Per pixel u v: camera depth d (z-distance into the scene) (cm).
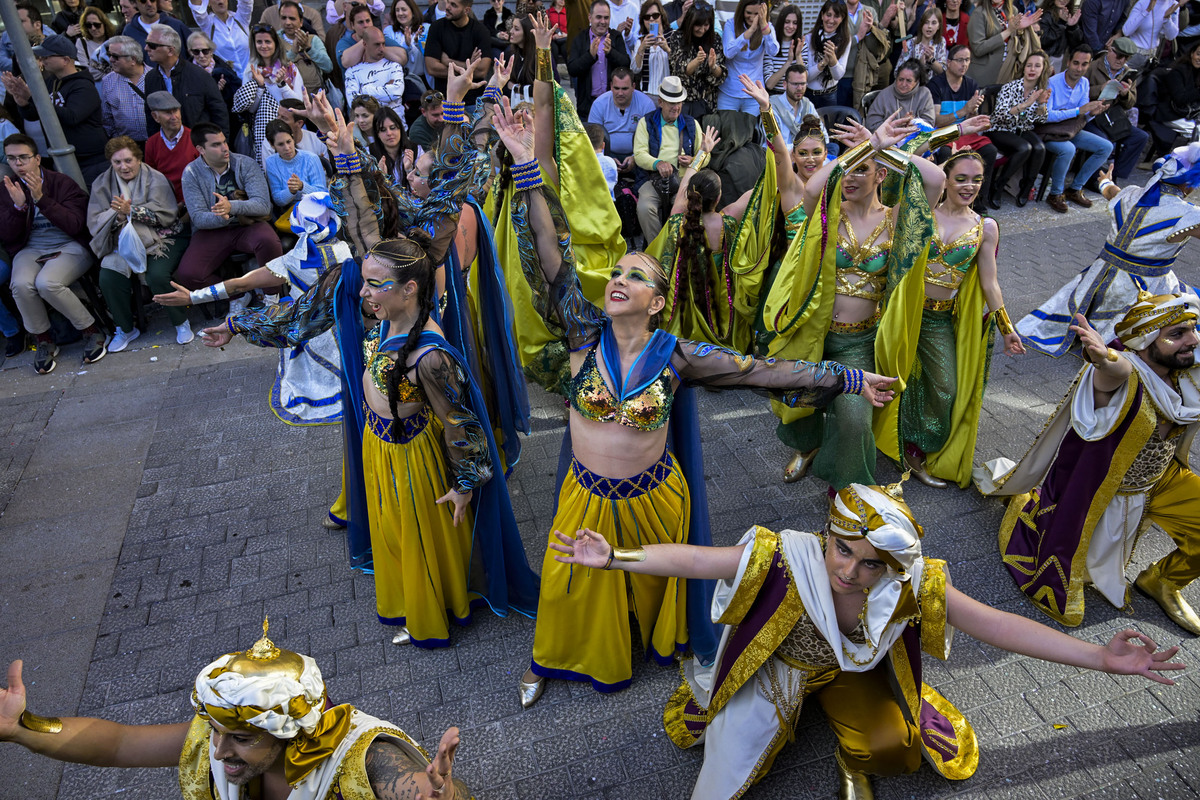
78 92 663
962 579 385
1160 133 962
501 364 408
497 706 329
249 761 183
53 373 599
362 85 778
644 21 847
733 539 413
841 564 228
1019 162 820
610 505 292
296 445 500
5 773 305
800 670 262
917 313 405
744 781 268
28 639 366
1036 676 332
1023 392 534
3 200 583
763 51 789
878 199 421
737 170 693
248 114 732
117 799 296
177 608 381
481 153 338
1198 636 351
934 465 448
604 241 414
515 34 754
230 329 337
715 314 505
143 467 482
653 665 344
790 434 446
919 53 905
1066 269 711
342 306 322
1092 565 358
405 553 332
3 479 475
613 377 277
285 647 358
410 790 179
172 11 937
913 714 262
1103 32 1038
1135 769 294
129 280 618
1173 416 320
